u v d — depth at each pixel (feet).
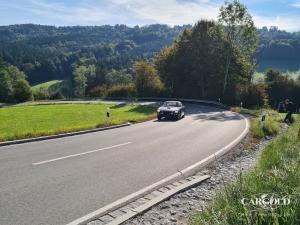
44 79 495.41
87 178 26.89
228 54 160.15
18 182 25.45
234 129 59.72
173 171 29.84
